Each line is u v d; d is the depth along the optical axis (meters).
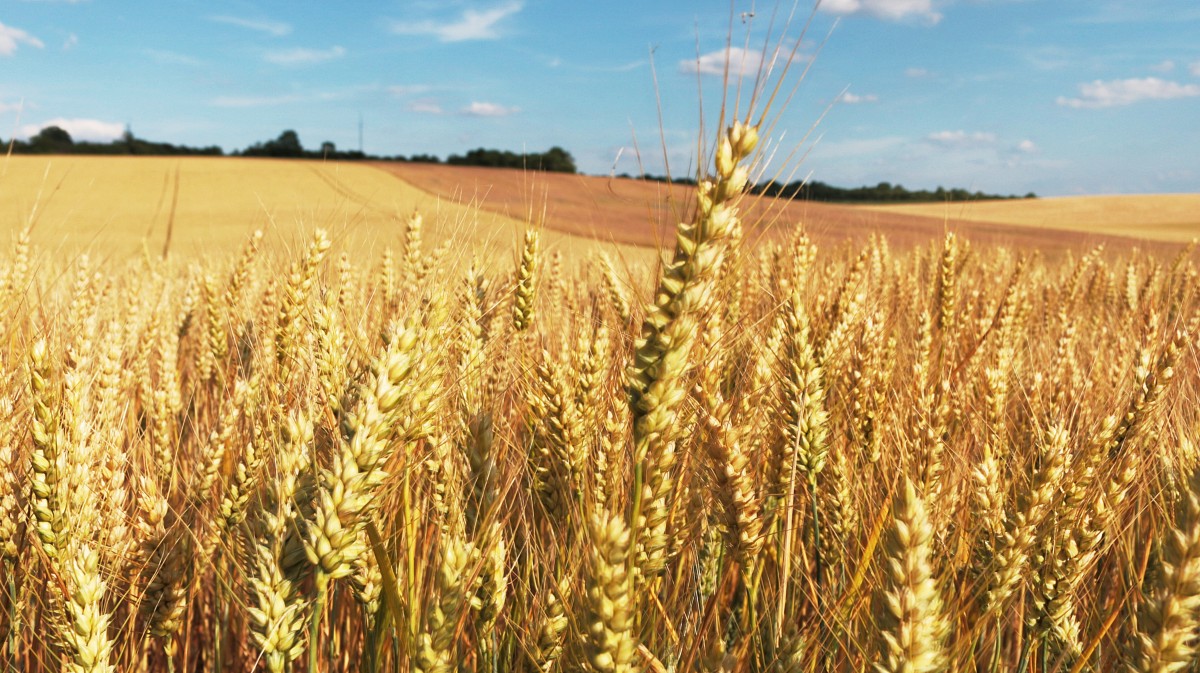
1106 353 5.32
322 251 3.16
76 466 2.28
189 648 3.56
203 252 8.05
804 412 2.86
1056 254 14.90
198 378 5.18
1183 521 1.68
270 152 138.00
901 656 1.62
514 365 3.45
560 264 6.09
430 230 3.95
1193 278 7.27
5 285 3.38
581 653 2.00
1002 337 5.22
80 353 2.91
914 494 1.64
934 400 3.48
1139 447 3.08
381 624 2.38
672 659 2.21
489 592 2.35
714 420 2.42
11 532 2.47
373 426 1.88
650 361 1.74
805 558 2.97
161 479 3.32
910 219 45.44
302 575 2.05
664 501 2.15
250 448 2.63
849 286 4.72
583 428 2.69
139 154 125.31
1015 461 2.80
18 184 54.94
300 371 2.72
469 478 2.47
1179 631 1.62
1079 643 2.70
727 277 2.45
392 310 3.78
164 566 2.55
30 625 2.61
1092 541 2.49
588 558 1.79
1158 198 93.44
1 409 2.47
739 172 1.64
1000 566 2.42
